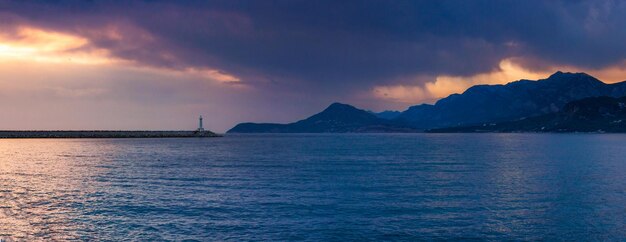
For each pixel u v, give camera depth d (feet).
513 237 93.91
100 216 109.40
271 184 163.53
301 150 428.56
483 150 425.28
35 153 359.66
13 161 271.28
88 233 95.35
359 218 108.06
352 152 388.37
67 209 117.08
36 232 96.02
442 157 316.19
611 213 114.21
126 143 611.88
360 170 216.13
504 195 139.95
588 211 116.37
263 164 251.80
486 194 141.69
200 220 105.60
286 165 245.45
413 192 145.59
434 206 122.31
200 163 257.96
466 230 98.43
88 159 290.15
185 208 118.32
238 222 103.81
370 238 92.43
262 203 125.39
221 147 492.95
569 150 417.90
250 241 89.92
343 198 133.90
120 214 111.45
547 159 293.23
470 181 173.06
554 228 100.32
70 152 375.66
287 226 100.68
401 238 92.58
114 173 200.23
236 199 131.34
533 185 161.79
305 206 121.70
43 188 152.56
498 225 102.53
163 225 101.24
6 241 89.97
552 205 123.95
